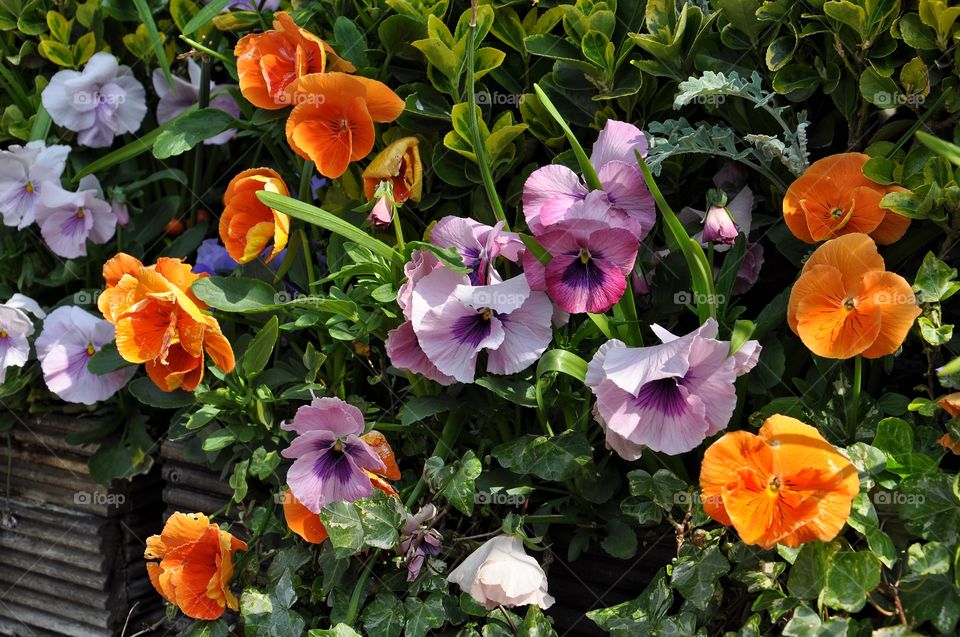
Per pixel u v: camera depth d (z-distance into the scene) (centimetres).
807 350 103
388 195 103
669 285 105
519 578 97
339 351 109
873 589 95
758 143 101
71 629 118
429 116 108
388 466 103
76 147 123
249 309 106
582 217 99
